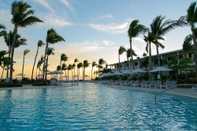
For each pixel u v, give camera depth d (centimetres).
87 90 2097
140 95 1412
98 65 8706
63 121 595
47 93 1677
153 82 2117
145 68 3844
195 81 1800
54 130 495
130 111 761
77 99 1205
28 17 2592
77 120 607
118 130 488
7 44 3512
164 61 3409
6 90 1975
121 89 2097
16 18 2481
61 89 2295
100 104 966
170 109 796
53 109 821
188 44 2341
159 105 912
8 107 882
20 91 1881
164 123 558
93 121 591
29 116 673
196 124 542
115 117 648
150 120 599
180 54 3250
